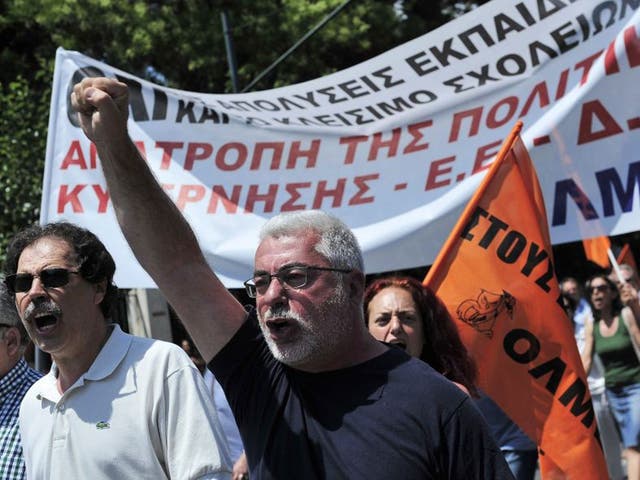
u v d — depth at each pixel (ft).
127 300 28.86
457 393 8.72
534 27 17.33
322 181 17.98
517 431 18.33
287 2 48.70
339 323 8.86
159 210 9.64
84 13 46.57
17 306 11.24
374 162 17.89
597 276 28.50
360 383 8.82
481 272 14.53
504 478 8.61
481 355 14.40
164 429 10.62
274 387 9.12
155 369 10.78
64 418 10.79
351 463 8.51
